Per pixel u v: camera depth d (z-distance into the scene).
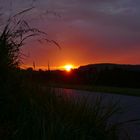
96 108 4.34
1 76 4.14
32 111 3.86
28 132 3.66
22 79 4.34
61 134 3.57
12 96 4.05
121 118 8.39
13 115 3.96
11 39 4.38
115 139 4.06
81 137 3.64
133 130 7.19
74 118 4.01
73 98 4.56
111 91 21.39
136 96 20.30
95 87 5.04
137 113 10.84
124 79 28.05
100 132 3.93
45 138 3.49
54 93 4.47
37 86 4.49
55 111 4.04
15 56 4.39
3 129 3.72
